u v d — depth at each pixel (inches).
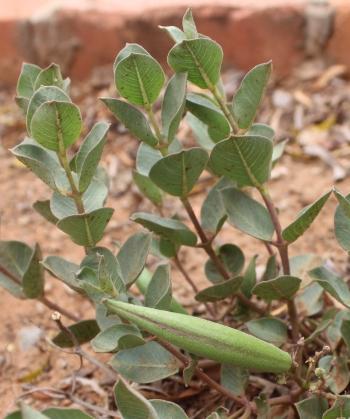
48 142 23.1
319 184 37.3
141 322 22.9
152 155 25.9
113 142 41.2
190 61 24.1
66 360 31.0
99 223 24.0
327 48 42.9
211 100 25.0
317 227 34.9
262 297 25.6
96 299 23.3
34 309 33.2
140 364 25.3
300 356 25.1
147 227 25.6
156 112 39.9
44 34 45.6
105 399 29.3
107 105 23.9
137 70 23.6
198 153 24.5
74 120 22.8
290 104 41.6
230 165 24.6
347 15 41.8
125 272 24.7
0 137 43.3
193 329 23.0
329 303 29.7
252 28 43.0
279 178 37.9
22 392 30.4
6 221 37.7
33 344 31.9
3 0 48.5
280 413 26.5
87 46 45.2
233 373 26.2
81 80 45.8
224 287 26.0
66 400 29.7
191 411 28.1
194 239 26.1
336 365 25.9
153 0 44.8
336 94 41.6
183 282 33.2
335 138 39.2
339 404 23.6
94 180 25.2
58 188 23.9
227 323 29.0
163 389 28.5
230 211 25.5
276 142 39.5
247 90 24.6
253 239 34.7
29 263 26.5
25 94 24.7
